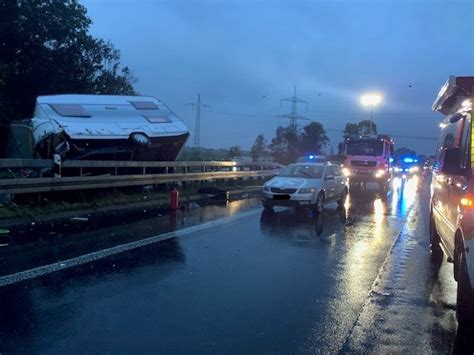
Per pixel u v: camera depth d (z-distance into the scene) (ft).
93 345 15.03
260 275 23.48
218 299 19.71
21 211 37.04
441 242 24.31
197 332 16.26
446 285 22.63
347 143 85.71
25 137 50.90
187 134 55.72
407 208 55.11
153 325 16.75
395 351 15.26
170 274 23.09
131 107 54.54
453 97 21.93
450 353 15.17
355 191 82.23
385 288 22.02
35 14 81.35
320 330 16.80
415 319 18.07
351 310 18.92
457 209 18.19
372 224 41.73
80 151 46.75
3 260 24.56
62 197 43.73
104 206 45.06
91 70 91.71
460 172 17.28
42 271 22.79
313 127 186.19
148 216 41.24
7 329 16.12
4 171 44.24
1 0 78.95
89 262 24.70
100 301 18.98
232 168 78.38
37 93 86.07
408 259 28.04
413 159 152.56
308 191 46.50
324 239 33.68
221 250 28.81
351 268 25.54
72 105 51.21
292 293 20.83
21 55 84.53
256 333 16.37
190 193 60.34
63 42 86.94
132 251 27.50
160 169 58.03
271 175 91.30
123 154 51.16
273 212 47.14
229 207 50.16
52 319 17.03
